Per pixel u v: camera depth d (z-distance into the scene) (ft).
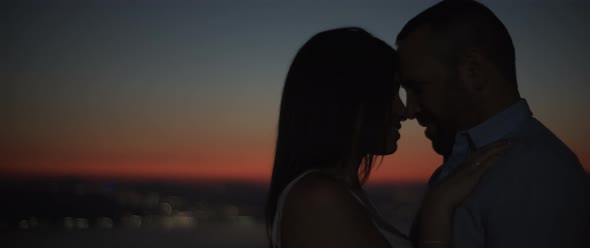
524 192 2.93
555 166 2.91
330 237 2.88
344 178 3.28
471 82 3.35
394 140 3.64
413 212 4.05
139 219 143.43
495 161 3.14
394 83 3.35
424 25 3.53
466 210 3.17
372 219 3.21
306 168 3.19
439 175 3.90
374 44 3.28
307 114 3.19
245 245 86.84
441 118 3.61
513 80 3.45
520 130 3.28
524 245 2.90
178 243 89.40
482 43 3.34
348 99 3.19
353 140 3.28
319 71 3.20
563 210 2.85
